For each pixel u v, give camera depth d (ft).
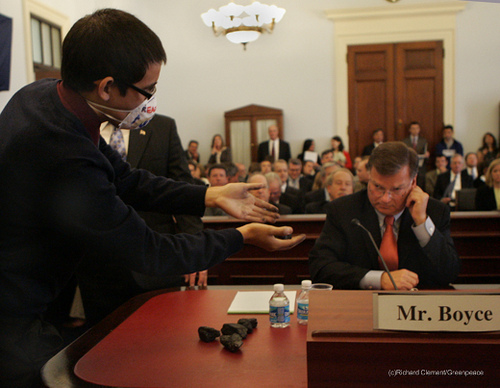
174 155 8.39
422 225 6.87
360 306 4.00
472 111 30.81
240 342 4.30
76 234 3.82
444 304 3.41
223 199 4.80
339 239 7.41
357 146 31.78
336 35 31.35
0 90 17.51
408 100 31.24
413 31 30.78
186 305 5.84
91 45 3.79
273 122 31.53
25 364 4.09
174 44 32.50
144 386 3.66
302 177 23.52
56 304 11.83
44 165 3.75
